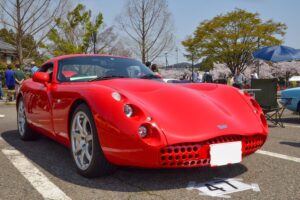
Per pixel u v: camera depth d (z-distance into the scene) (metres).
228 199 2.72
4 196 2.80
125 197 2.76
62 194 2.83
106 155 2.92
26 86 4.94
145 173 3.36
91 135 3.11
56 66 4.30
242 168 3.61
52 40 25.94
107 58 4.50
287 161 3.93
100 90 3.13
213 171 3.46
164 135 2.73
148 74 4.34
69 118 3.48
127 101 2.92
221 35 33.81
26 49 20.94
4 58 37.19
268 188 2.99
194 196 2.78
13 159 3.98
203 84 3.94
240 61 35.97
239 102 3.52
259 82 7.23
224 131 2.90
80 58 4.41
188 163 2.81
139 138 2.70
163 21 28.41
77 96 3.29
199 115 3.02
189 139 2.75
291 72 43.97
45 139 5.20
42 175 3.35
